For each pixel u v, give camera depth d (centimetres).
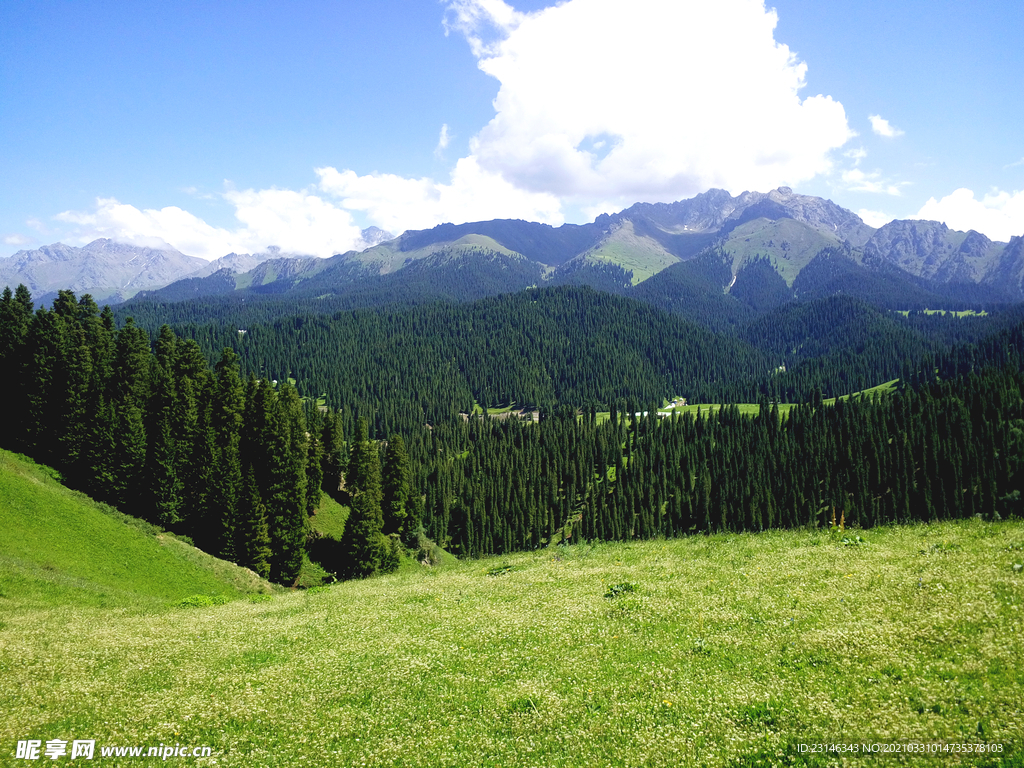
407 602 3195
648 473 14412
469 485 12800
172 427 6334
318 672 2109
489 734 1558
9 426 6431
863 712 1405
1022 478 10894
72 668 2239
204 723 1741
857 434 14288
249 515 5997
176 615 3422
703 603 2372
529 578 3369
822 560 2777
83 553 4575
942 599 1939
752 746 1348
